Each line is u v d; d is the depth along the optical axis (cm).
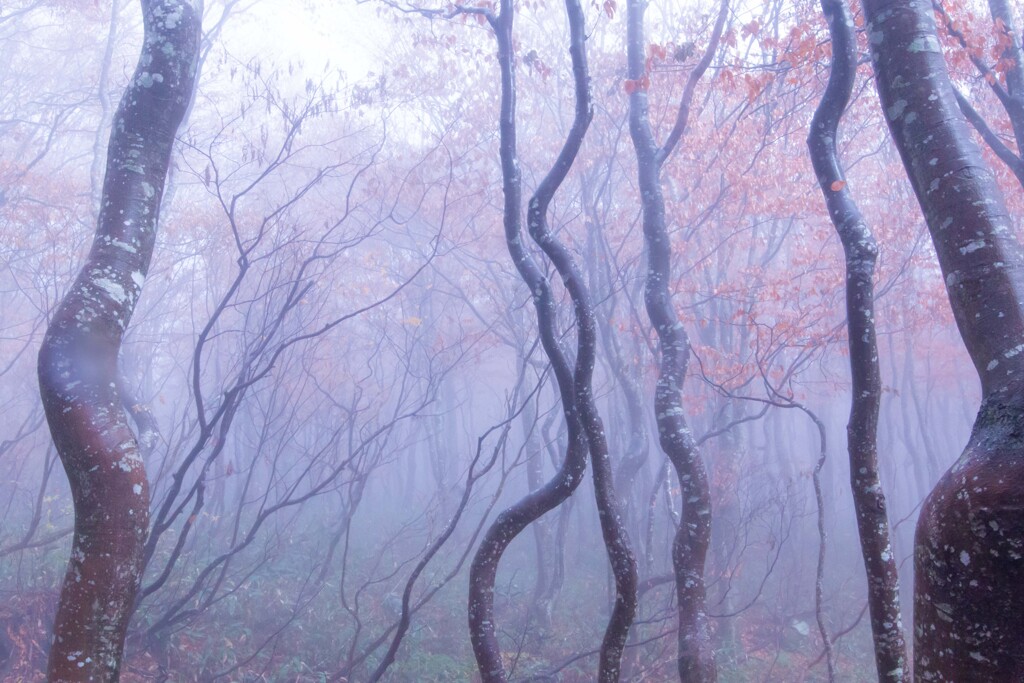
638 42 930
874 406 455
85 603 343
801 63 887
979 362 253
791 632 1474
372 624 1136
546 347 521
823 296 1370
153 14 439
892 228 1547
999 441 209
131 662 909
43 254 1422
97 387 364
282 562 1348
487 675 501
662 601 1362
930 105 298
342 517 1245
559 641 1237
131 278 398
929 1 321
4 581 952
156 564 1134
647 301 791
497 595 1479
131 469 358
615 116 1498
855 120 1545
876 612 438
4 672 813
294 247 1224
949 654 205
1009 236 269
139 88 424
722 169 1287
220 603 1091
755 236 1538
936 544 212
